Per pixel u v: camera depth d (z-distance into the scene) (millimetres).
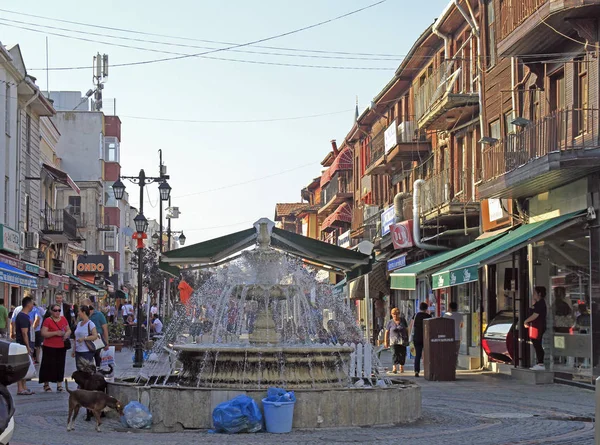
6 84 37969
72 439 11367
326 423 12375
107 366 18672
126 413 12344
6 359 7004
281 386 13242
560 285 21203
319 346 14000
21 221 40969
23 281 33562
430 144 37031
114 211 78188
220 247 18969
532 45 21719
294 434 11797
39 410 14883
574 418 13766
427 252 34406
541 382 20734
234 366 13367
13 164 39688
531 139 21297
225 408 11977
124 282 87750
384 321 43531
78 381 13047
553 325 21531
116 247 78125
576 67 20625
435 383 21031
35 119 44812
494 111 27016
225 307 15156
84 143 71312
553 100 22250
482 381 21531
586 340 19688
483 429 12375
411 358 31609
